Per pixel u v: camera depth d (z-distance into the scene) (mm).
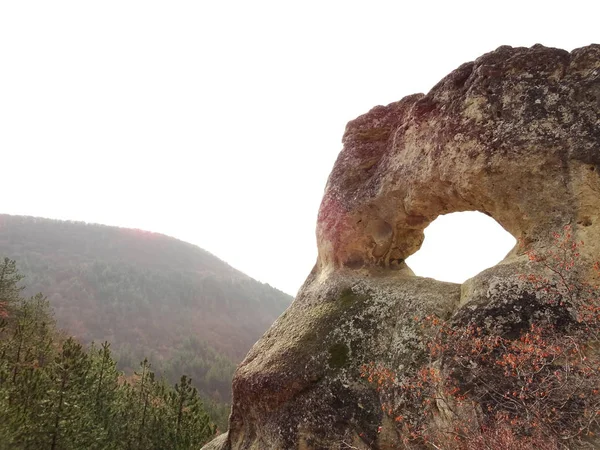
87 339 88250
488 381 6617
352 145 12688
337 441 8281
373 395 8422
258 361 10508
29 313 29359
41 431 14797
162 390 22047
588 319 6637
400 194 10727
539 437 5520
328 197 12469
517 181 8367
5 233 139625
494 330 7160
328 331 9867
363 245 11547
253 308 143000
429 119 10234
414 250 11641
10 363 19266
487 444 5648
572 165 7812
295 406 9094
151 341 96688
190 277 146625
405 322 9086
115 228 177625
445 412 6977
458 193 9406
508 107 8633
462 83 9781
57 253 137250
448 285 9562
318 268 12781
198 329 112188
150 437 19047
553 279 7340
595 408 5609
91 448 16469
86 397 18438
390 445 7777
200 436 19141
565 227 7691
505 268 8016
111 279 119562
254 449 9727
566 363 5848
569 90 8164
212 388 72062
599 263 7133
